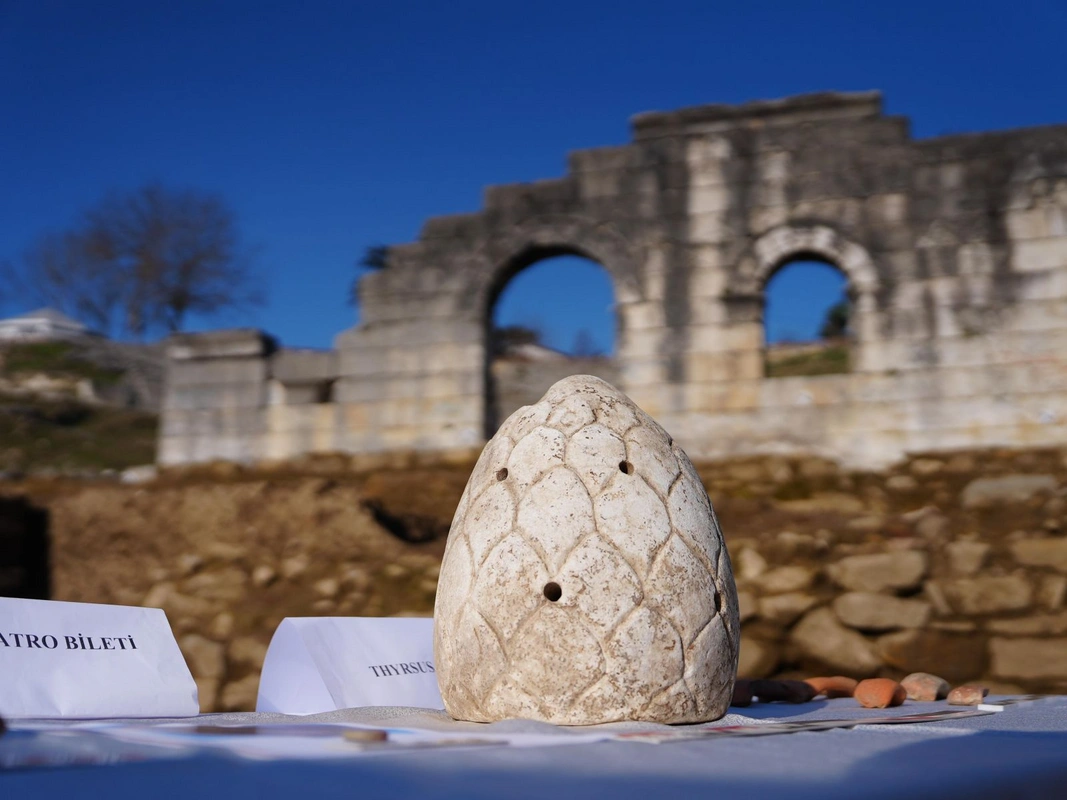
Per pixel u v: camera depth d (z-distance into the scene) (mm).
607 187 14773
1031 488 11336
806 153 14203
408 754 2002
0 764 1805
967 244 13523
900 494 12359
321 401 16047
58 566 12289
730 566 3500
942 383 13320
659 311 14375
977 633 7742
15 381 37625
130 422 33656
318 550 10945
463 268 15117
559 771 1823
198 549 11555
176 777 1621
